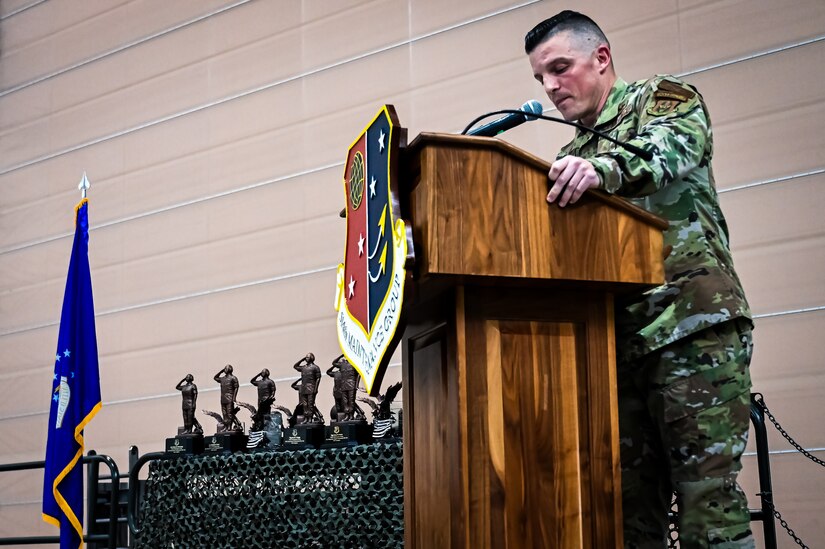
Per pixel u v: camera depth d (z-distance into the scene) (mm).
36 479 8172
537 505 1646
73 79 8734
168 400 7527
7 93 9180
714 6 5328
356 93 6930
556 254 1650
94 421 7887
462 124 6328
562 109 2273
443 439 1725
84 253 5164
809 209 4887
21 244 8781
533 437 1667
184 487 4176
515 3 6195
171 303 7676
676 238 2025
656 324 1986
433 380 1794
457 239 1595
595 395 1711
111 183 8266
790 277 4887
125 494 5625
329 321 6781
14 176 8961
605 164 1692
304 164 7137
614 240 1692
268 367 7020
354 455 3670
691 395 1941
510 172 1645
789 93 5023
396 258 1627
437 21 6570
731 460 1906
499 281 1647
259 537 3879
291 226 7129
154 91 8141
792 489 4680
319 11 7230
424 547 1817
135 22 8383
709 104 5270
